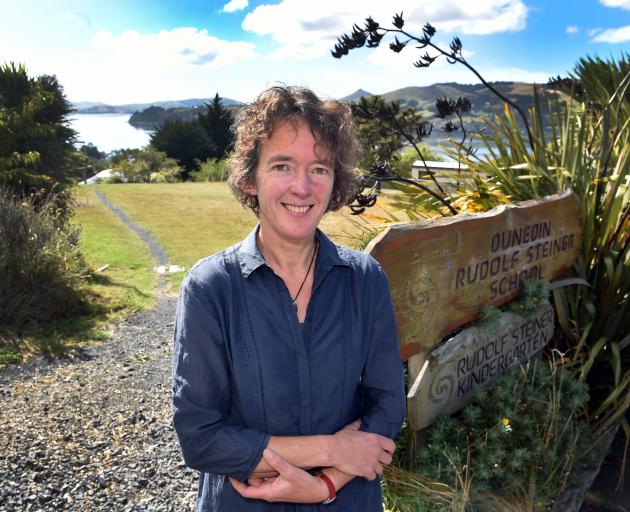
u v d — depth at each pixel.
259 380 1.26
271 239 1.34
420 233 2.42
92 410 4.06
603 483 3.05
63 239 7.70
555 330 3.75
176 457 3.35
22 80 10.57
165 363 5.34
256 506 1.29
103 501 2.87
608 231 3.62
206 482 1.37
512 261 3.05
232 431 1.23
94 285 8.62
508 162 4.05
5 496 2.88
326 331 1.32
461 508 2.32
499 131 4.07
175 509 2.81
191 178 47.81
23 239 6.75
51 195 9.82
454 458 2.51
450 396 2.73
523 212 3.07
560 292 3.52
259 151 1.31
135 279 9.59
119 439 3.59
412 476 2.53
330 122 1.30
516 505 2.53
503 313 3.09
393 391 1.41
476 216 2.74
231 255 1.33
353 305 1.37
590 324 3.29
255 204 1.43
